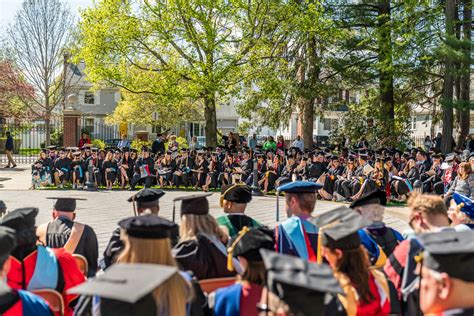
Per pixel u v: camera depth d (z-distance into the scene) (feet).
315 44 88.89
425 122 111.75
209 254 15.05
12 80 129.70
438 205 13.53
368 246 16.44
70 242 18.29
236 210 18.62
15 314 9.87
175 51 92.89
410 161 59.00
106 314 9.46
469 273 7.89
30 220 14.32
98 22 82.23
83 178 67.56
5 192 61.36
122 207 48.98
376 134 86.33
